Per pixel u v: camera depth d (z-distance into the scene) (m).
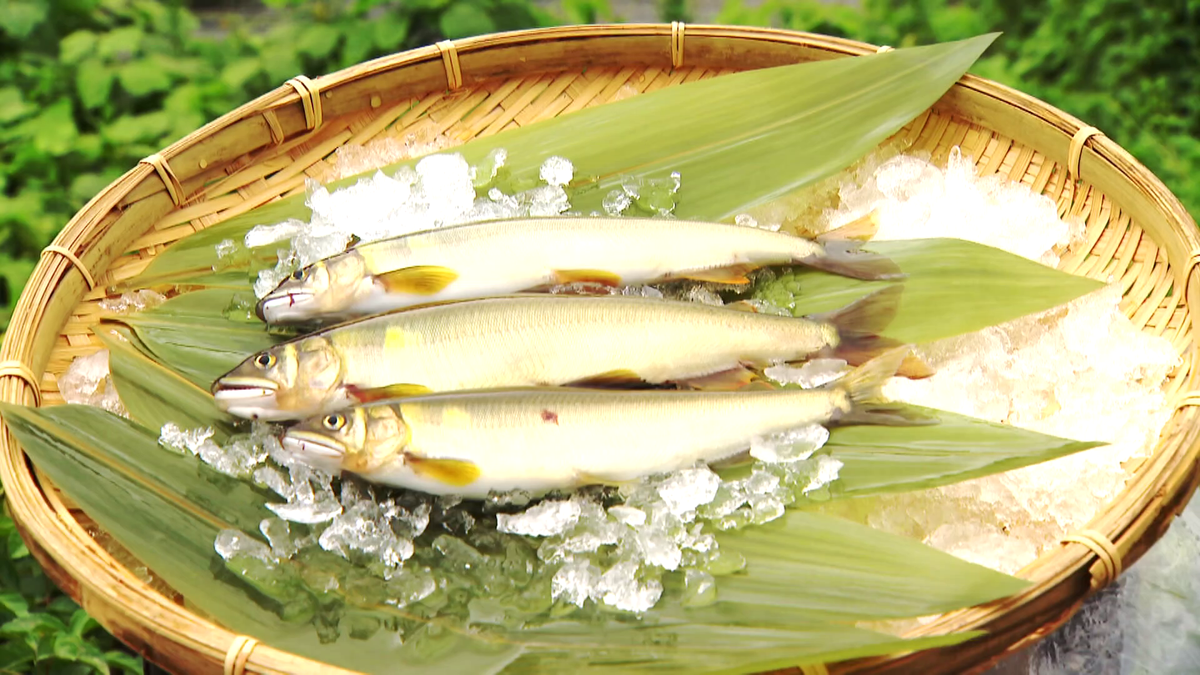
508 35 0.86
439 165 0.80
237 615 0.68
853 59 0.84
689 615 0.67
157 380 0.74
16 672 0.88
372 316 0.72
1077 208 0.80
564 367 0.72
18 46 1.20
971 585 0.66
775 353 0.73
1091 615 0.75
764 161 0.82
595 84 0.87
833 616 0.67
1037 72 1.26
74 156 1.08
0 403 0.72
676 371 0.72
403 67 0.85
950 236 0.79
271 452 0.72
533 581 0.68
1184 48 1.23
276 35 1.19
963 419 0.71
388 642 0.67
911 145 0.84
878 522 0.71
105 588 0.66
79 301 0.78
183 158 0.81
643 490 0.70
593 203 0.81
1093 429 0.72
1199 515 0.78
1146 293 0.77
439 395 0.69
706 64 0.87
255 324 0.77
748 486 0.70
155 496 0.71
